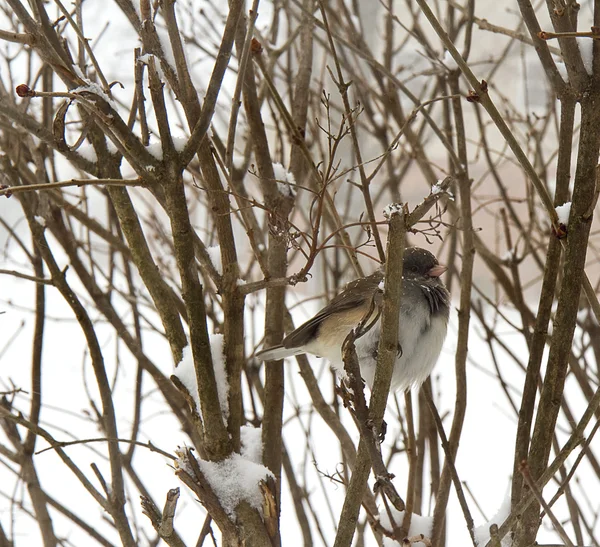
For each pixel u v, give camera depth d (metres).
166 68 4.78
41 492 7.16
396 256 4.32
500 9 15.73
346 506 4.58
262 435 6.20
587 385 7.06
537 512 4.87
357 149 6.03
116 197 5.52
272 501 4.81
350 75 8.52
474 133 17.06
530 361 5.17
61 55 4.91
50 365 14.36
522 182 18.45
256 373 7.62
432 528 6.09
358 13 8.94
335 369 7.89
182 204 4.53
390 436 11.48
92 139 5.48
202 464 4.89
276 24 8.72
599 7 4.57
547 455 4.75
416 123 11.45
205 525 5.20
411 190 15.62
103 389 6.52
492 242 18.36
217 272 5.24
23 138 7.21
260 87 8.35
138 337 8.02
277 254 6.54
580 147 4.54
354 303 7.69
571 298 4.60
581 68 4.52
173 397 7.18
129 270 8.21
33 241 7.45
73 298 6.49
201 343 4.72
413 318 7.54
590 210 4.55
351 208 12.50
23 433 10.81
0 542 6.95
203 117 4.42
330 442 12.08
